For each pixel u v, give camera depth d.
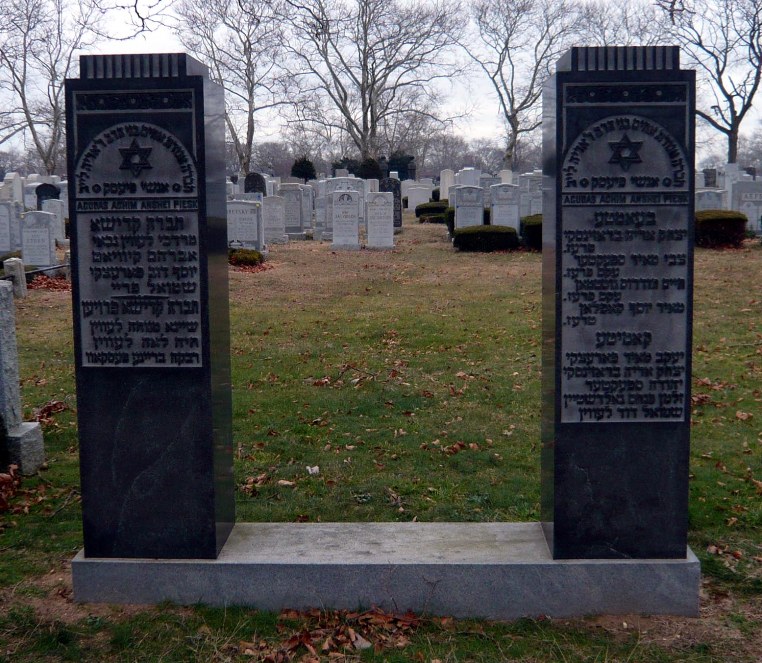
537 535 5.04
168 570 4.72
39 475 6.97
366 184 39.00
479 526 5.21
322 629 4.48
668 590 4.60
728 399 8.98
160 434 4.73
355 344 11.95
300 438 7.89
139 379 4.71
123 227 4.64
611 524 4.64
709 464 7.09
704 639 4.36
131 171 4.61
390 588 4.65
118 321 4.69
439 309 14.51
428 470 7.02
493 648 4.31
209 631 4.45
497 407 8.78
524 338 12.05
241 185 40.00
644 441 4.62
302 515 6.06
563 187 4.54
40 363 11.08
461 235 22.67
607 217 4.54
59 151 62.78
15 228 22.06
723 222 21.39
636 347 4.59
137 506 4.77
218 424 4.85
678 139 4.49
